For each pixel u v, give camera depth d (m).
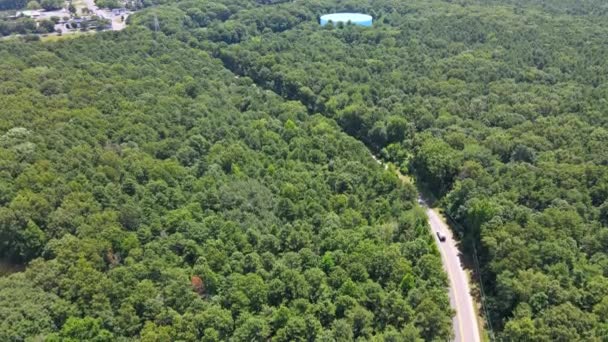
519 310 101.06
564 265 105.94
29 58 186.75
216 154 151.50
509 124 163.50
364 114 188.50
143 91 176.62
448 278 124.50
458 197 140.12
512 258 110.12
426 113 178.75
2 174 114.00
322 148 163.88
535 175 134.50
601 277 102.44
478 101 179.88
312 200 134.38
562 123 157.50
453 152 152.38
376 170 156.38
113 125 147.25
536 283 102.94
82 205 112.50
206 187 134.00
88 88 166.75
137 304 97.25
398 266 111.44
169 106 166.88
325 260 112.31
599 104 165.50
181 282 101.25
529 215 120.75
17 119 136.75
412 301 105.44
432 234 137.12
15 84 160.12
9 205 107.31
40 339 87.50
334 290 105.94
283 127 179.38
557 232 114.44
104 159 128.75
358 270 108.88
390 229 126.69
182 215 119.12
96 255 102.44
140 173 129.88
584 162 136.38
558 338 92.56
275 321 97.25
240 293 101.44
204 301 101.94
